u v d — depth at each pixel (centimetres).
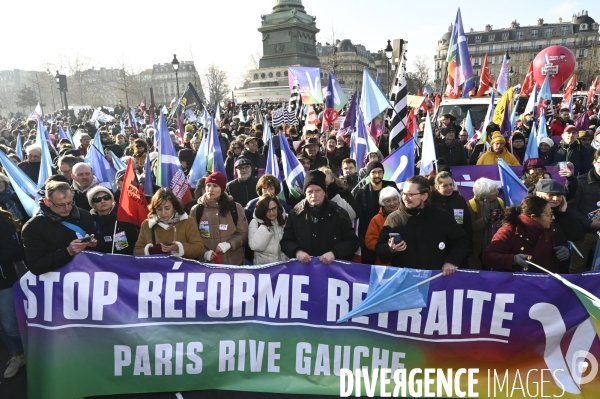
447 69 1223
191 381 375
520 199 539
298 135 1174
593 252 486
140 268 374
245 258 499
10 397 390
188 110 1823
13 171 537
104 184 673
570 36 9950
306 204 401
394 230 382
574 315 354
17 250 394
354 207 502
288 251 392
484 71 1320
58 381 367
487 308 364
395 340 374
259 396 380
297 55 4909
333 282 378
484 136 849
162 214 396
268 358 381
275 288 380
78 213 390
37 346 370
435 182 470
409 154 591
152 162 741
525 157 739
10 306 404
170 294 374
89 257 371
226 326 379
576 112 1728
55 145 1266
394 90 714
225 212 440
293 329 381
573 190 513
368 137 721
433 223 375
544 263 373
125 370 371
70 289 369
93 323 370
